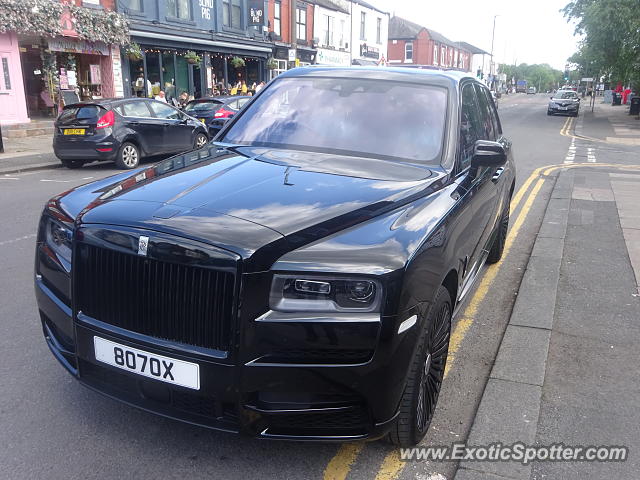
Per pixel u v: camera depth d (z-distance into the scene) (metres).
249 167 3.17
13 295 4.82
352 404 2.40
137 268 2.40
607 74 37.72
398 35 65.50
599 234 7.28
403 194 2.94
